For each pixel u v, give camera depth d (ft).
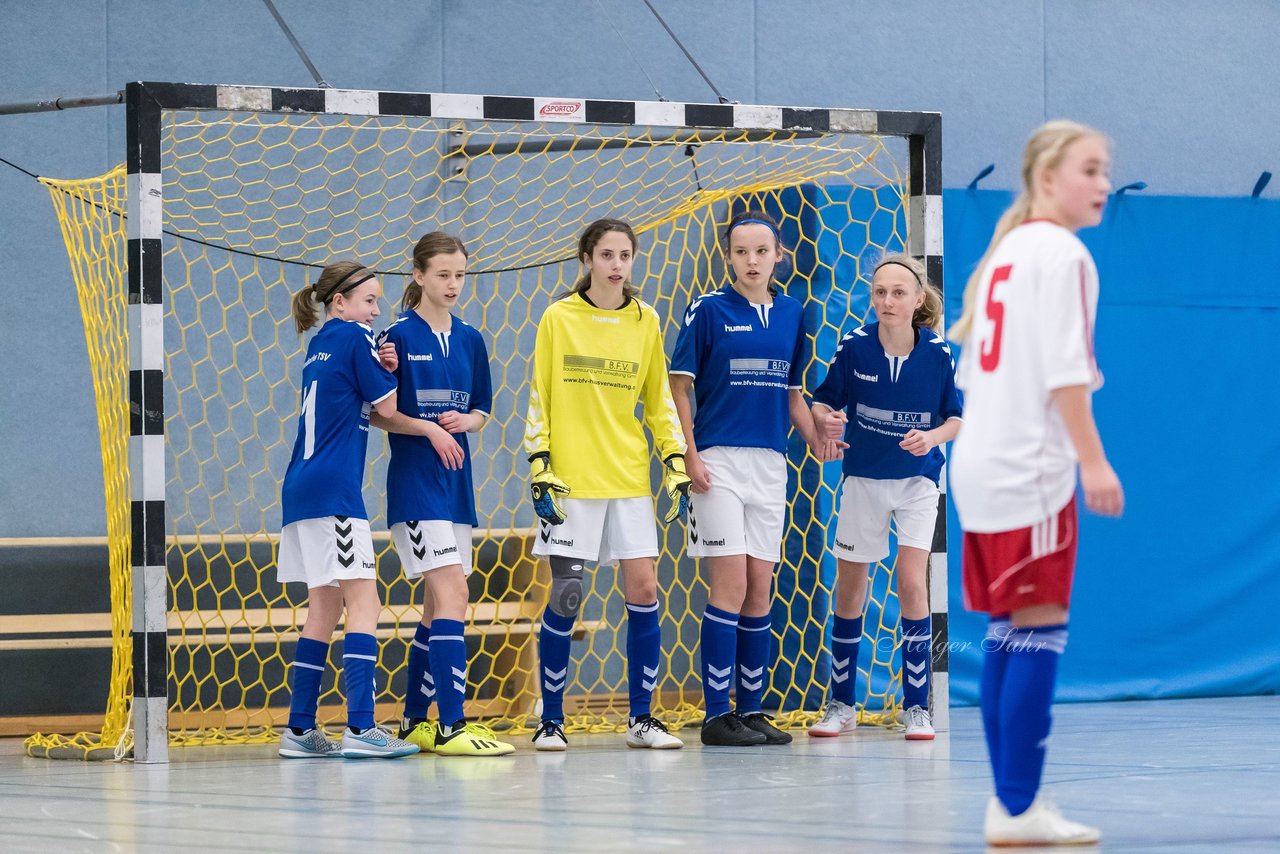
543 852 34.37
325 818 41.39
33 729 79.46
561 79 89.45
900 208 87.15
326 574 59.36
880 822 38.88
